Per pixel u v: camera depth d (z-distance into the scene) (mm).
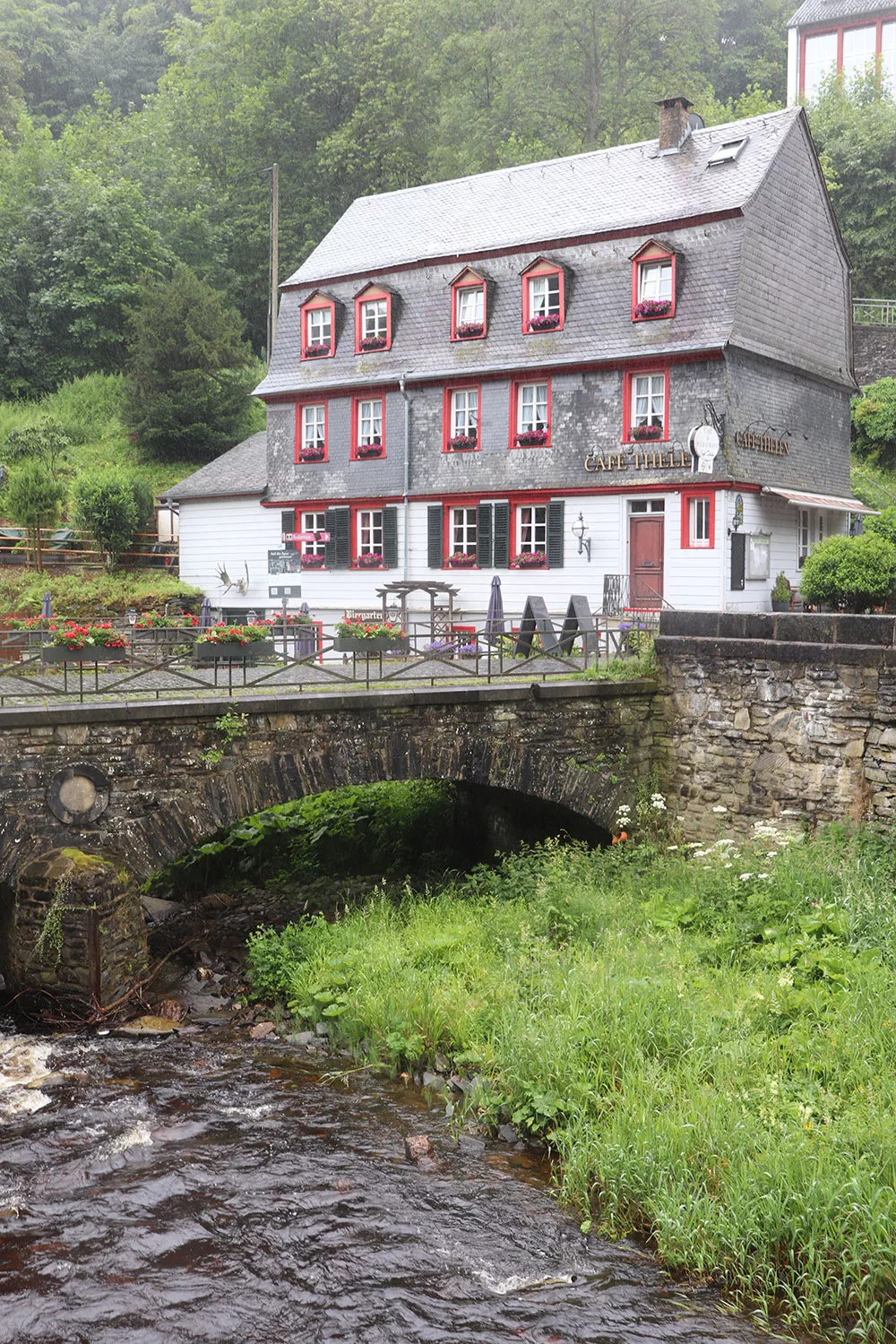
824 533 25625
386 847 17344
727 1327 6512
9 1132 8734
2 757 10352
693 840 14992
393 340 26266
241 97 45250
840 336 26109
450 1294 6812
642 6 38875
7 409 37781
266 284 44750
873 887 11711
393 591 24109
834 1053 8586
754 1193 7164
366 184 43438
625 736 15008
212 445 36312
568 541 23688
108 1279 6914
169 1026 10828
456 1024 10031
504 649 17156
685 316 22109
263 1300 6734
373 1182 8086
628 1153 7801
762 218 22516
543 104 40656
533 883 13789
